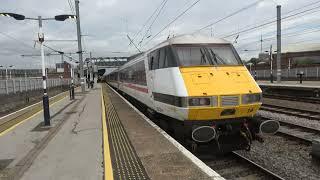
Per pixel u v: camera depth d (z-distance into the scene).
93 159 8.59
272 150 10.98
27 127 13.98
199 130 9.73
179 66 10.83
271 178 8.46
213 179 6.88
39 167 8.03
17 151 9.74
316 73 54.62
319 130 12.81
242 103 10.29
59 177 7.25
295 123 15.21
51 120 15.96
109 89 50.06
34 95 31.92
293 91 30.55
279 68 38.25
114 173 7.48
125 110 19.05
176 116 10.78
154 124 13.44
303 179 8.46
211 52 11.31
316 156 9.54
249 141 10.51
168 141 10.31
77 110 20.09
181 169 7.58
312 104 21.89
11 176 7.43
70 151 9.49
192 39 11.66
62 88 49.16
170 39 11.92
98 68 94.94
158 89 12.41
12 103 23.16
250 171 9.17
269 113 18.28
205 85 10.24
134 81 19.78
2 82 24.05
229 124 10.52
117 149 9.59
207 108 9.97
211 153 10.59
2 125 14.73
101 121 15.02
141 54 17.23
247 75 10.98
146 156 8.74
